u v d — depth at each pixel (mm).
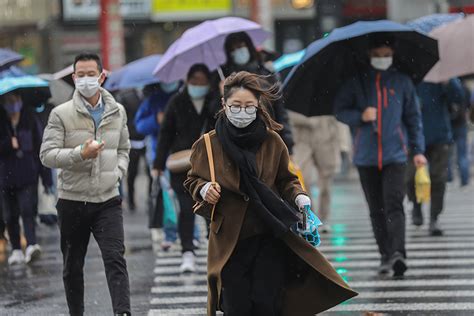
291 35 83375
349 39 23062
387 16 75000
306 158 31562
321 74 23594
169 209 28859
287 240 14445
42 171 28781
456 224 33281
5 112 27016
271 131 14828
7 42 88062
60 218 18094
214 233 14602
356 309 19891
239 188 14461
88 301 21672
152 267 26141
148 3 84750
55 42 85312
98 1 84125
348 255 27062
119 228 17953
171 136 24859
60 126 17859
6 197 27594
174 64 28688
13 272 26016
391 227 22656
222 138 14523
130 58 85625
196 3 84312
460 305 20125
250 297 14367
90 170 17828
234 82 14328
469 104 40312
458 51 28656
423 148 23344
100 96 18141
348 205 41000
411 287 22109
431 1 73438
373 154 22812
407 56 24188
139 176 62812
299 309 14641
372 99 22875
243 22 29656
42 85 28500
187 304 21031
